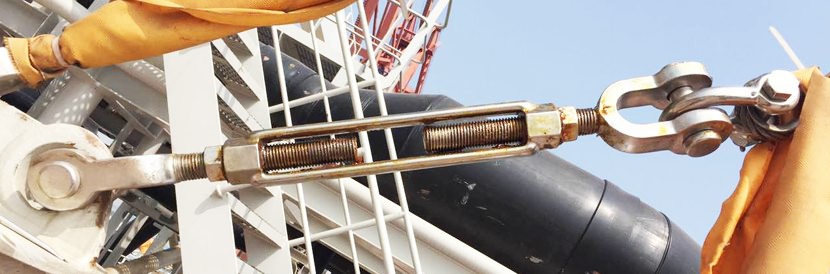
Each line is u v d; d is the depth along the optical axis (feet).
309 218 13.34
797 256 3.56
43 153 4.61
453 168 13.98
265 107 11.59
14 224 4.42
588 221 13.89
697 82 4.11
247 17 4.33
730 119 4.30
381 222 9.32
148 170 4.35
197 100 8.47
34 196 4.54
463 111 4.06
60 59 4.52
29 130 4.60
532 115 4.02
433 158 4.08
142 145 12.67
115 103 10.37
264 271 10.39
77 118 9.34
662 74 4.13
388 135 9.11
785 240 3.59
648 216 14.52
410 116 4.08
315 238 10.04
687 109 4.01
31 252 3.90
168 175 4.30
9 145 4.54
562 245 13.92
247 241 10.65
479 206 13.97
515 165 14.07
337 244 13.23
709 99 3.93
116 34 4.42
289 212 13.50
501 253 14.32
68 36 4.48
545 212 13.88
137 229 21.53
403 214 9.75
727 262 4.15
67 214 4.66
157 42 4.46
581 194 14.10
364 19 10.37
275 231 10.21
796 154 3.72
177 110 8.45
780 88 3.85
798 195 3.63
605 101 4.06
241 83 11.25
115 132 14.55
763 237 3.70
